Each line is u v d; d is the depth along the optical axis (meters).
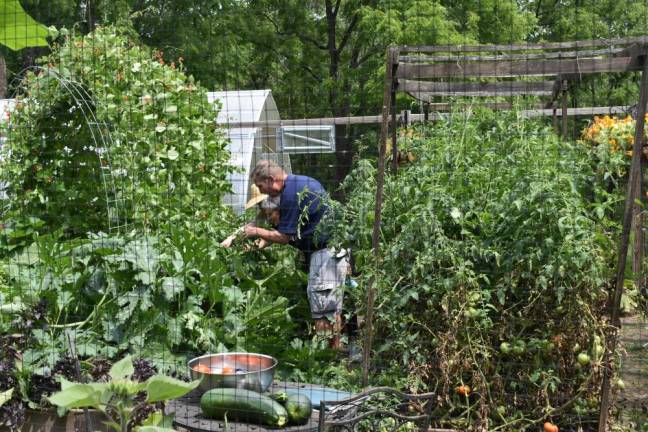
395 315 4.00
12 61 11.73
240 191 8.14
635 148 3.67
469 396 4.04
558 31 20.58
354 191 4.43
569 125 10.80
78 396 1.14
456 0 17.72
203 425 3.12
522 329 3.95
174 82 5.91
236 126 6.59
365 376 3.95
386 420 3.45
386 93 3.96
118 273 4.29
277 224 5.44
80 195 5.73
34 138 5.69
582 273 3.79
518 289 3.98
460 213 4.04
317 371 4.44
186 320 4.29
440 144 5.00
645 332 4.94
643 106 3.66
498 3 17.39
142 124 5.65
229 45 18.52
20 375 3.69
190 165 5.91
